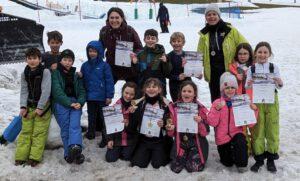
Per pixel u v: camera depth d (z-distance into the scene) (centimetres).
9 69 1189
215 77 702
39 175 599
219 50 689
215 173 596
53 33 687
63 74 663
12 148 679
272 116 611
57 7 3997
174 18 3903
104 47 730
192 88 612
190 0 5544
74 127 634
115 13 705
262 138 610
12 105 924
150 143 626
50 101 656
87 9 4072
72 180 588
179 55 703
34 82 636
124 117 646
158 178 586
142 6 4384
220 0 5397
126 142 647
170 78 712
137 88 668
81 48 1853
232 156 608
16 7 3719
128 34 720
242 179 577
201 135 619
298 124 825
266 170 604
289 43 2173
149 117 623
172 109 625
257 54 616
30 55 629
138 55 702
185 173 597
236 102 600
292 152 679
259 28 3084
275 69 612
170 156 618
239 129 604
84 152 671
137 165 620
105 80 704
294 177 586
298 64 1570
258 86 607
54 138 661
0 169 611
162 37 2456
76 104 655
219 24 687
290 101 1033
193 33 2686
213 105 612
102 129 708
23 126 642
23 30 1245
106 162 638
